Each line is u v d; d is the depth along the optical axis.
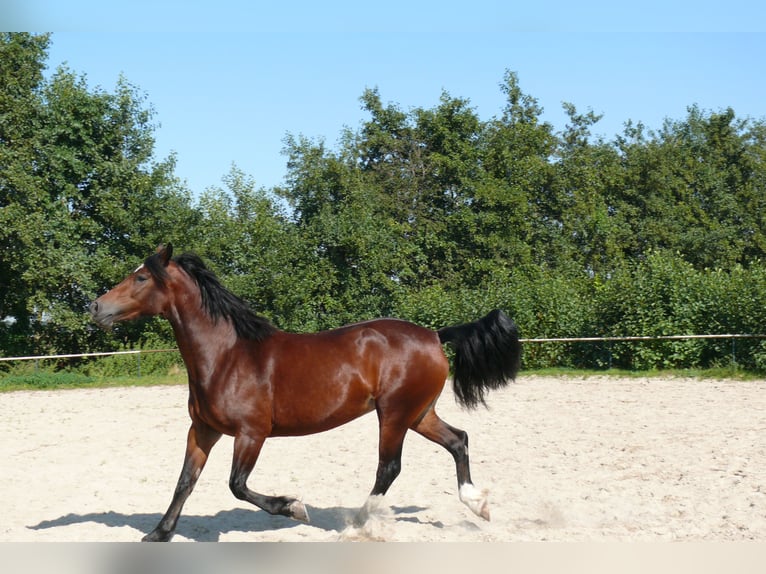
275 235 27.61
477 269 32.22
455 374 6.97
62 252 25.70
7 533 6.54
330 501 7.80
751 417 12.29
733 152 44.69
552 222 39.28
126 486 8.55
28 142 25.72
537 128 40.62
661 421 12.20
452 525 6.73
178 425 13.38
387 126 35.62
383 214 32.56
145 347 25.36
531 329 22.00
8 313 27.23
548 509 7.06
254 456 6.07
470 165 34.19
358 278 29.22
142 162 28.86
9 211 24.12
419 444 11.04
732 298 19.39
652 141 44.88
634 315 20.52
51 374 21.73
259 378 6.11
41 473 9.26
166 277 6.07
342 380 6.27
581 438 10.97
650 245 39.38
